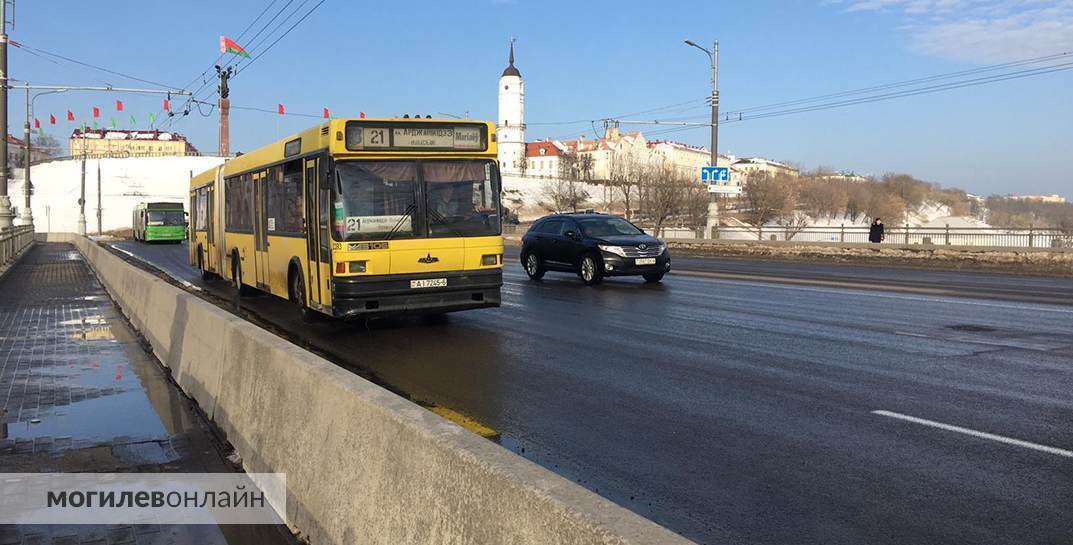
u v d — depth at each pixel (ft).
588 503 7.22
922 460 17.11
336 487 12.07
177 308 27.81
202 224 69.87
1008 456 17.29
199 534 13.71
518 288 59.67
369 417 11.32
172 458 18.08
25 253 123.24
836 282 62.03
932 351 30.48
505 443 18.90
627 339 34.42
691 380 25.72
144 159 423.64
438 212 36.35
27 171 144.56
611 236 62.75
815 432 19.43
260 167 48.24
